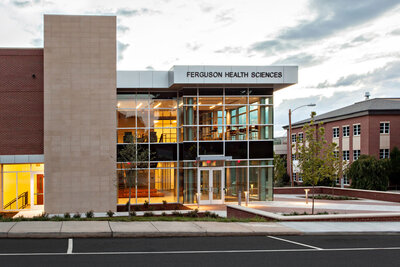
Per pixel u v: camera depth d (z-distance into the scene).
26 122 24.44
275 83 26.73
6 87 24.41
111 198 24.30
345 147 48.75
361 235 14.55
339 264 10.01
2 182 24.50
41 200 24.89
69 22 24.25
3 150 24.17
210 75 26.09
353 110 48.56
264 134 28.11
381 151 44.06
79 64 24.27
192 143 27.27
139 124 28.00
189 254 10.73
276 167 49.22
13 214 22.80
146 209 25.39
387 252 11.52
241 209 19.91
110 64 24.55
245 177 27.77
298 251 11.44
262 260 10.23
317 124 55.00
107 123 24.41
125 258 10.09
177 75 25.72
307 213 20.36
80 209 23.98
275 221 16.77
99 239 12.66
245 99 27.97
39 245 11.45
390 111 43.94
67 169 23.95
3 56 24.45
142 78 27.16
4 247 11.11
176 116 28.52
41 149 24.52
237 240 13.07
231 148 27.62
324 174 21.05
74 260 9.73
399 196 27.17
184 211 23.28
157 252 10.88
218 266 9.50
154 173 27.89
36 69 24.62
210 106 27.59
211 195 27.31
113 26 24.64
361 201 28.41
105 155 24.33
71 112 24.09
